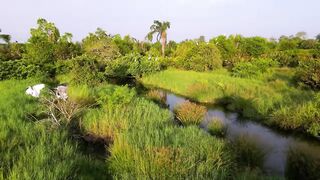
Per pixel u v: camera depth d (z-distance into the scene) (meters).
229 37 51.00
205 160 7.68
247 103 15.86
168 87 24.48
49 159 7.11
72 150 8.02
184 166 6.99
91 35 46.16
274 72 27.06
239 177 7.10
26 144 7.95
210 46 35.53
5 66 21.06
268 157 9.26
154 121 11.31
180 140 8.69
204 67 34.91
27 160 6.84
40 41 30.20
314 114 12.02
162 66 38.75
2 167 6.30
